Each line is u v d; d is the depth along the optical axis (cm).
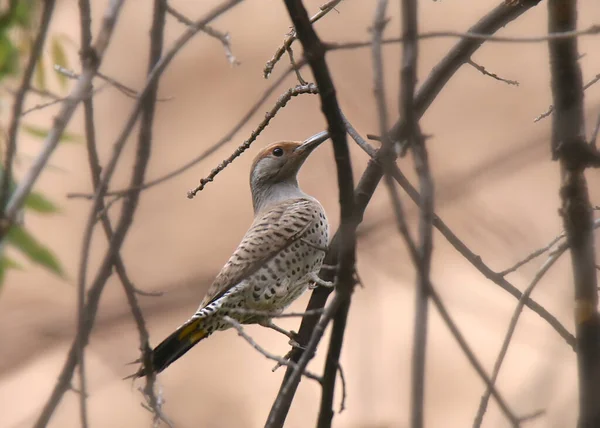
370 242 632
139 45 2242
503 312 1703
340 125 557
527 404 551
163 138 2259
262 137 2231
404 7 469
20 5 786
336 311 618
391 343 1670
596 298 585
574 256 591
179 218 2200
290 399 614
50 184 2167
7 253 1107
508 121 2105
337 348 623
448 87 2170
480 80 2167
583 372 570
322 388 624
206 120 2267
